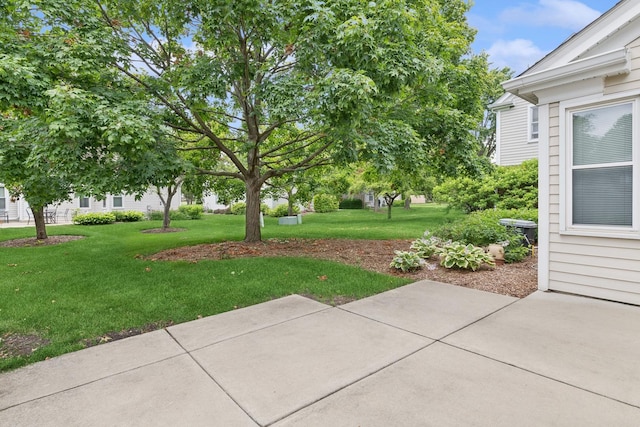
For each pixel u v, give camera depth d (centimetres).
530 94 451
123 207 1955
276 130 911
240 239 969
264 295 434
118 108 487
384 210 2580
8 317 363
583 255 413
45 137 502
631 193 380
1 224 1633
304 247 802
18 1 490
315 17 484
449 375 236
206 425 191
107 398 218
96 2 621
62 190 662
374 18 528
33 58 502
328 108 476
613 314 351
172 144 656
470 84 786
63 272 569
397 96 657
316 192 1484
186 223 1630
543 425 184
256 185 877
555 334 303
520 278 496
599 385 221
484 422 187
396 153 646
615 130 389
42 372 254
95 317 364
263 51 744
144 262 640
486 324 328
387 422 189
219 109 807
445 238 720
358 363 255
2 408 209
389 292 440
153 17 681
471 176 854
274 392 221
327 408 203
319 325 333
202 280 498
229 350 283
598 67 380
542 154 441
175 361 266
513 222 712
